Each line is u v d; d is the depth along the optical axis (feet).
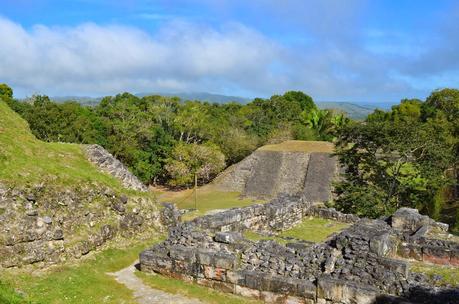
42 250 39.93
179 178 159.94
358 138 92.79
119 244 48.49
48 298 32.96
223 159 174.29
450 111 170.81
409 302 29.27
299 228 60.64
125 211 51.47
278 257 35.45
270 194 151.64
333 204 98.99
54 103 136.15
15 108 133.59
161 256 39.42
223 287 35.94
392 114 180.75
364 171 94.68
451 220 93.25
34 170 44.98
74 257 42.19
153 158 164.86
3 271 36.32
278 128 205.36
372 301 30.25
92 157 56.13
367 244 32.96
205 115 205.57
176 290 36.29
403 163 89.81
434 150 87.40
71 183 46.80
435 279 33.42
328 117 210.59
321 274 33.30
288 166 160.97
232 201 143.84
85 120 136.36
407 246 42.45
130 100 211.20
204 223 46.78
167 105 203.21
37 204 42.37
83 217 46.09
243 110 240.32
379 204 85.35
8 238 38.22
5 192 40.34
